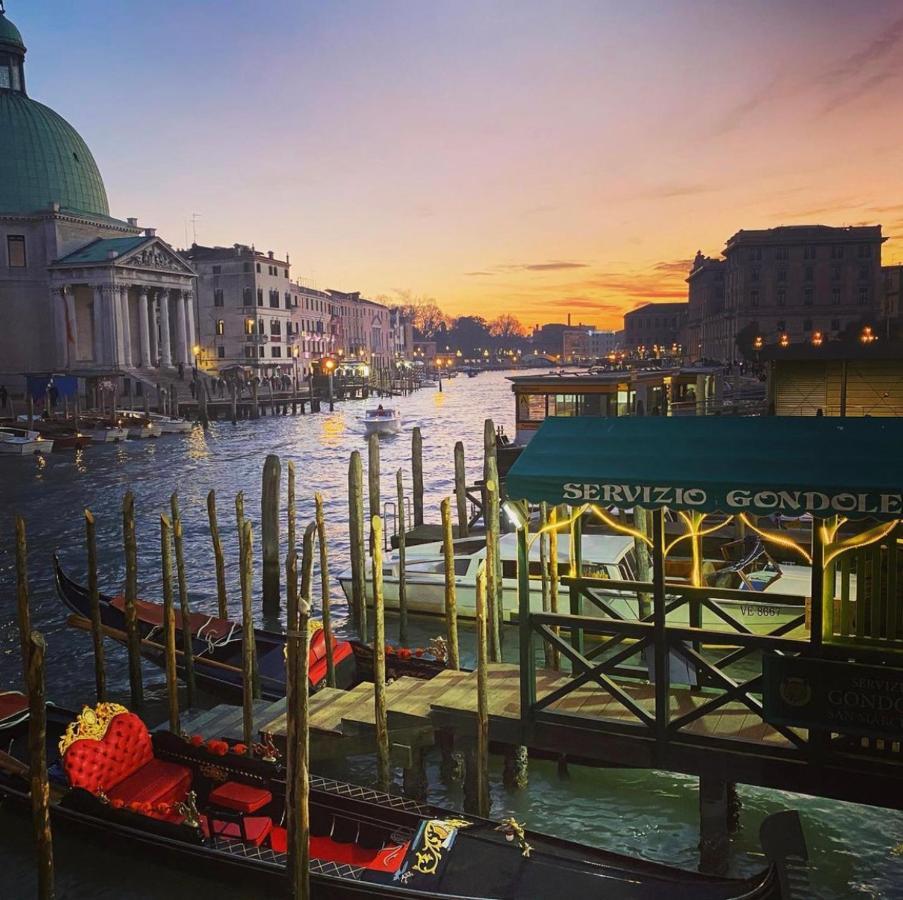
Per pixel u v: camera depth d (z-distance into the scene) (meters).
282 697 13.59
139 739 10.52
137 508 34.38
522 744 9.43
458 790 11.50
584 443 9.02
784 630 9.83
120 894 9.34
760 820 10.57
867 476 7.47
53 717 11.91
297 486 40.03
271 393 84.19
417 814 9.09
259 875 8.84
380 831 9.20
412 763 10.69
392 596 18.97
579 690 9.98
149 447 56.53
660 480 8.02
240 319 100.50
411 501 35.31
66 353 79.31
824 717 7.95
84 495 37.69
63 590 17.45
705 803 8.76
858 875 9.53
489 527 14.98
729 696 8.41
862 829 10.36
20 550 12.04
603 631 8.90
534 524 21.30
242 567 11.20
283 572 23.80
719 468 8.02
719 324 129.88
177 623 15.78
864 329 71.62
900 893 9.23
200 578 23.55
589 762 11.26
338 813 9.43
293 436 64.12
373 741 10.38
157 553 26.45
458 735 9.92
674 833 10.40
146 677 15.90
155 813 9.61
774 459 8.02
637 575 16.70
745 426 8.80
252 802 9.59
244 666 11.12
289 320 110.19
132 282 79.62
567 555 16.36
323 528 14.40
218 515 32.66
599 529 21.27
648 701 9.54
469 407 100.94
